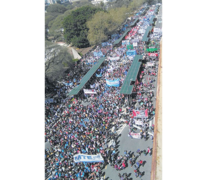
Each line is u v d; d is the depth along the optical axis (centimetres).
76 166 2759
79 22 9788
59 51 6931
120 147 3083
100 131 3366
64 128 3644
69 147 3138
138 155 2861
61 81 6225
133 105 4034
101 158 2641
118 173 2628
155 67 5494
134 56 5894
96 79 5488
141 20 12850
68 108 4422
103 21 9300
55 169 2806
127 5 15800
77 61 7400
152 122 3466
